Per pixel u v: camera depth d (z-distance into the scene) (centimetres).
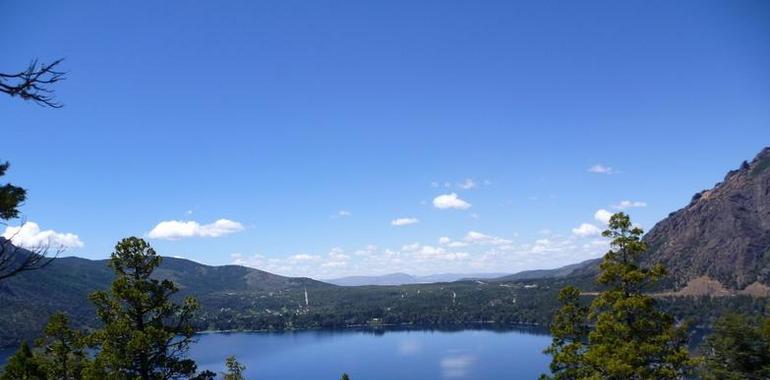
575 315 3909
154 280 3741
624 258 3594
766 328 4906
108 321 3562
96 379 3347
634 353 3203
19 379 4016
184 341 3756
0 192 1496
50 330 3784
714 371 5019
